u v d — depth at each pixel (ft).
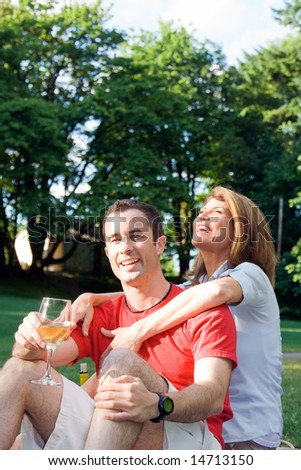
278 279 102.12
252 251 11.32
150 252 10.27
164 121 98.27
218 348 9.10
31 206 91.86
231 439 10.39
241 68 113.29
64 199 95.61
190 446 8.89
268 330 10.77
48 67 101.04
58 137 95.81
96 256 117.80
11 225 109.19
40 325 9.11
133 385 8.30
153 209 10.44
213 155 108.37
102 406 8.41
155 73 102.73
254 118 110.73
